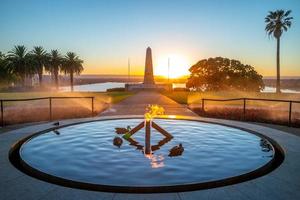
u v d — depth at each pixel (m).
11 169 4.62
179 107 17.88
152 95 31.94
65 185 4.26
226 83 44.72
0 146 6.23
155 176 4.55
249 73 45.44
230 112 14.54
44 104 20.19
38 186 3.92
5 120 11.49
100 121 10.39
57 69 54.22
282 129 9.86
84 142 6.96
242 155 5.85
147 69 49.44
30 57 50.50
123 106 18.52
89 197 3.58
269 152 6.10
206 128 8.92
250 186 3.95
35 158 5.57
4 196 3.63
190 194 3.68
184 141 7.12
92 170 4.84
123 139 7.23
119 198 3.55
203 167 5.03
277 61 39.25
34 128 8.36
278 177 4.31
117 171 4.79
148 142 6.18
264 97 31.34
